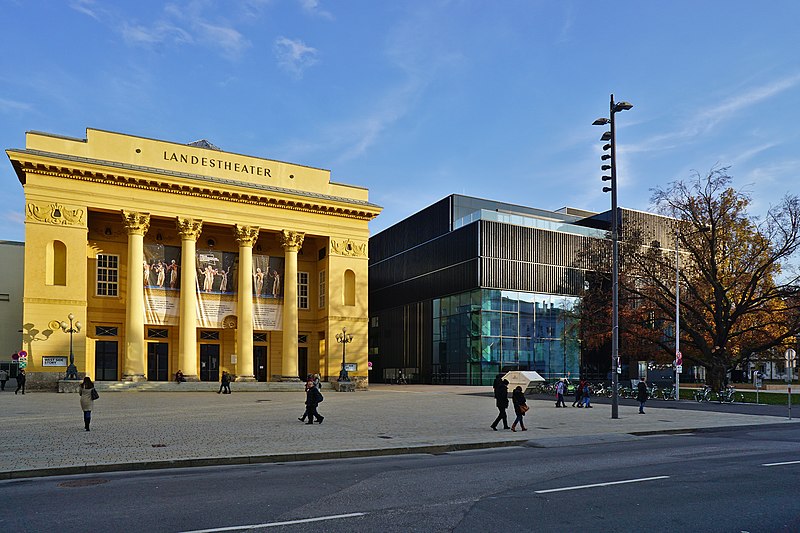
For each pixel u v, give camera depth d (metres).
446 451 17.66
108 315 48.88
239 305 51.75
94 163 45.66
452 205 74.19
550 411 31.72
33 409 29.52
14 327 56.22
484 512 9.45
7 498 10.73
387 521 8.91
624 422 25.69
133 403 34.38
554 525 8.67
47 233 44.31
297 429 21.67
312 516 9.20
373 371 89.38
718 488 11.26
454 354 68.88
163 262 50.25
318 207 54.84
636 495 10.65
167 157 49.31
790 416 27.98
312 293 58.69
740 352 48.19
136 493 11.09
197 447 16.83
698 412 31.41
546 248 69.56
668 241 76.06
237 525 8.66
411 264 80.00
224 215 51.28
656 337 49.53
